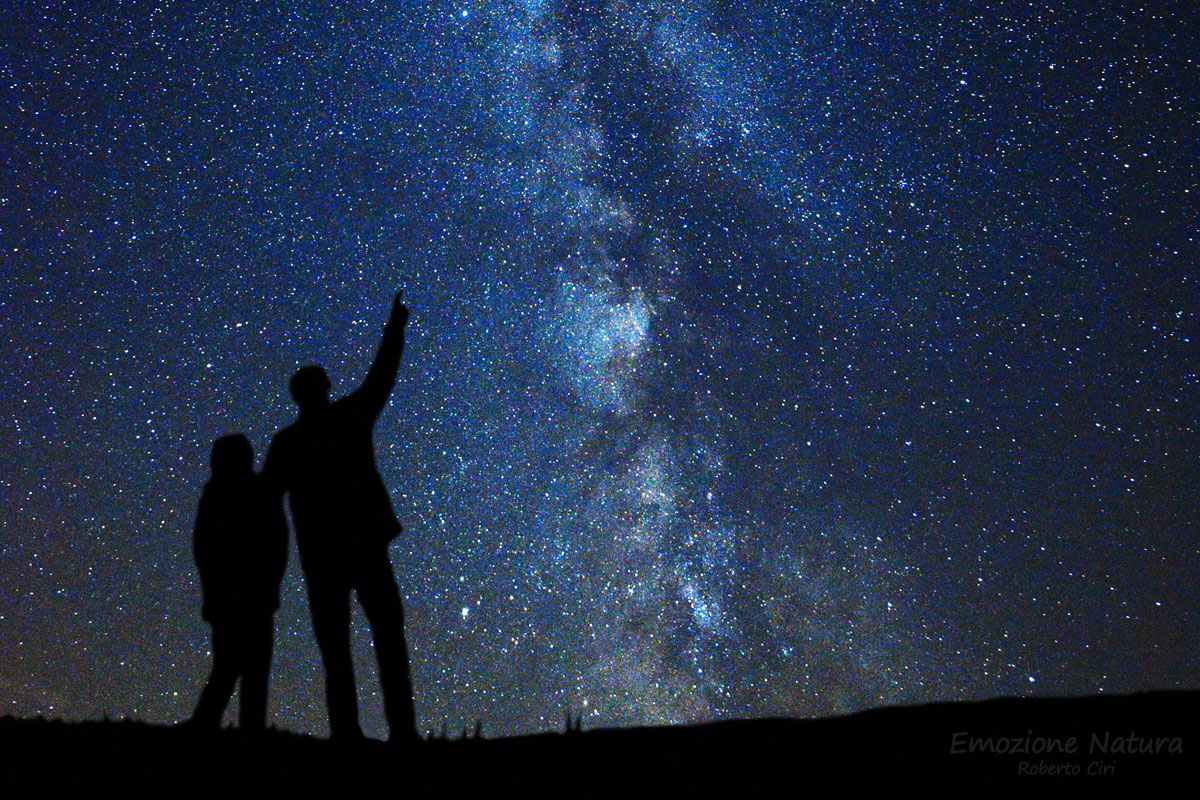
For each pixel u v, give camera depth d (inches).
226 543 178.9
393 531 177.5
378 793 143.7
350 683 169.9
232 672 176.9
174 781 149.7
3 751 161.8
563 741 163.0
